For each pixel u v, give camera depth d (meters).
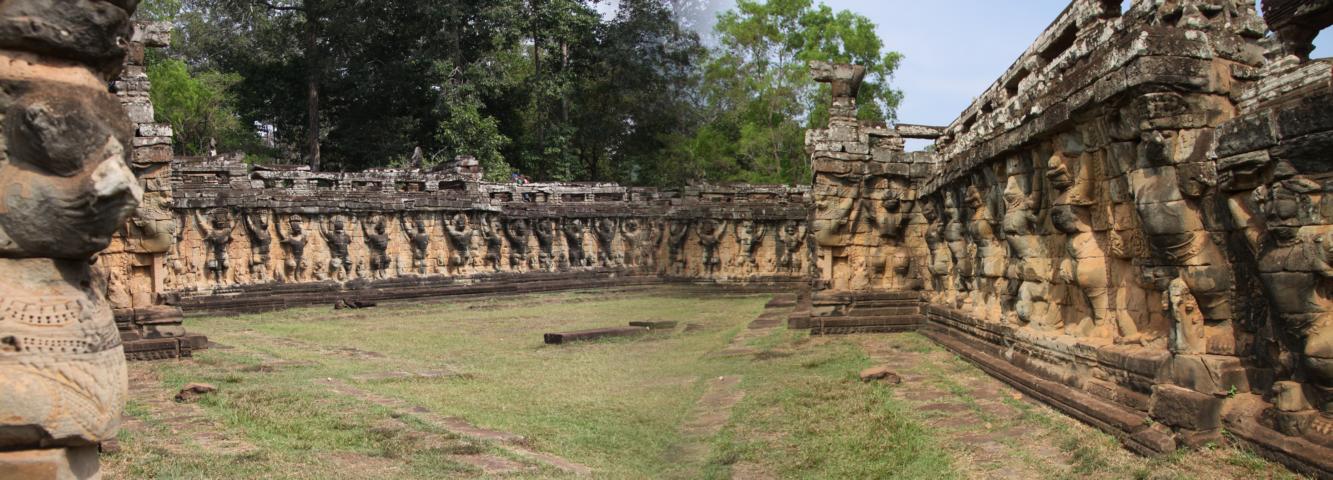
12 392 4.21
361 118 49.38
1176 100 8.75
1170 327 9.05
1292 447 7.36
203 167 31.78
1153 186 8.98
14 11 4.32
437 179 38.03
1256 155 7.77
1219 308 8.67
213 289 30.34
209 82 54.91
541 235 37.72
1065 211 11.32
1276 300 7.65
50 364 4.35
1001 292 14.70
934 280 21.67
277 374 15.44
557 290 23.50
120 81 18.77
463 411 11.76
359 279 34.31
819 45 44.16
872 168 23.33
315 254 33.66
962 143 16.94
